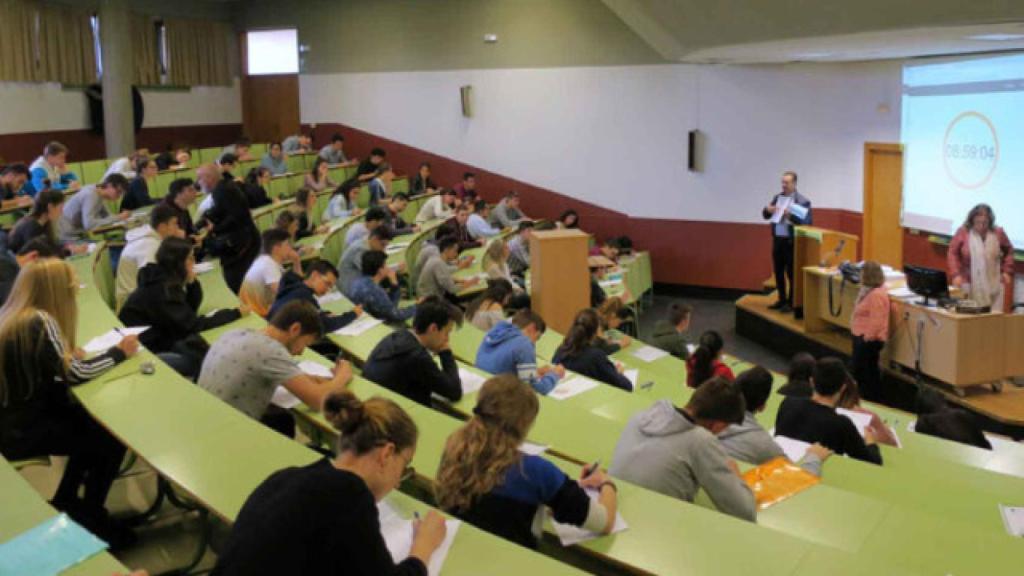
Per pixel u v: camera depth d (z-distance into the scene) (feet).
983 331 23.71
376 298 20.74
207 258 23.40
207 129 48.47
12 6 38.06
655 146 41.39
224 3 48.65
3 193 26.07
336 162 43.06
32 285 11.68
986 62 30.30
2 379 11.27
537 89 43.04
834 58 35.63
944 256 33.50
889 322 26.03
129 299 15.87
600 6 41.24
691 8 29.84
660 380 20.24
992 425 22.94
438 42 44.73
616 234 42.75
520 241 33.27
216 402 11.46
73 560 7.66
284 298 17.88
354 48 46.68
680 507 9.64
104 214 24.59
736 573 8.42
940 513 12.92
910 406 25.95
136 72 43.88
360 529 6.77
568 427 13.41
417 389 13.91
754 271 40.81
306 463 9.83
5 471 9.43
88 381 12.02
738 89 39.63
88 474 12.11
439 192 39.42
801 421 14.35
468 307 22.27
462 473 8.98
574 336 18.42
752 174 40.11
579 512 8.88
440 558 7.97
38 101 39.99
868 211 37.60
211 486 9.28
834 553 8.86
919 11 21.85
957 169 32.14
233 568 6.59
